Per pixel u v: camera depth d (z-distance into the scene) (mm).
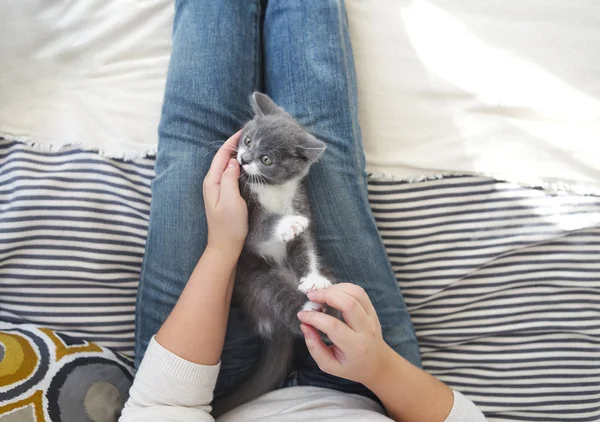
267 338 1154
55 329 1207
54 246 1216
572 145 1225
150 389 987
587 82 1243
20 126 1271
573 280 1233
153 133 1315
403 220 1267
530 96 1249
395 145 1280
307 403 1101
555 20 1265
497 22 1282
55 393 1018
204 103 1204
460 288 1272
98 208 1255
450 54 1289
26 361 1027
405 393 1045
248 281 1131
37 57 1330
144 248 1284
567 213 1214
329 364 979
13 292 1204
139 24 1354
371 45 1321
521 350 1278
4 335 1071
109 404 1095
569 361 1261
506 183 1237
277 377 1175
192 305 1036
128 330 1267
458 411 1059
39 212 1211
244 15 1303
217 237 1073
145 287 1182
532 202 1229
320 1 1286
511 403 1267
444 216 1258
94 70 1336
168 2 1354
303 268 1110
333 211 1204
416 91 1288
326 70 1237
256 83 1301
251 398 1164
